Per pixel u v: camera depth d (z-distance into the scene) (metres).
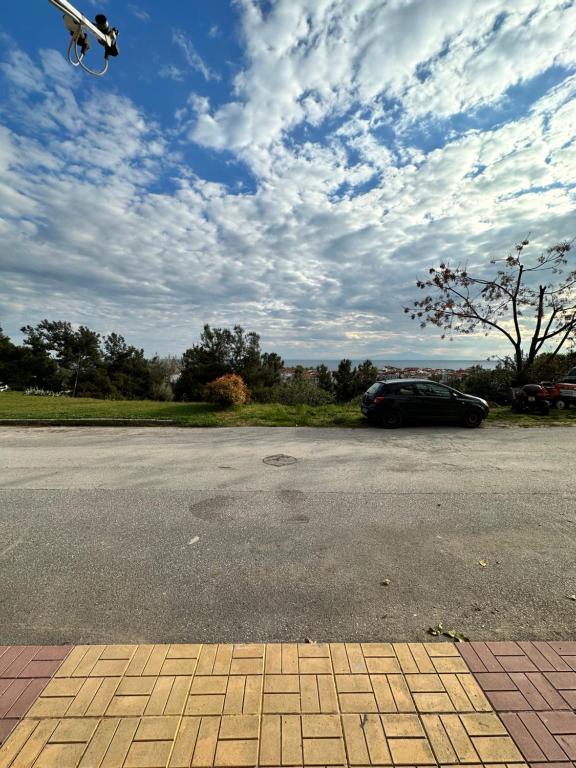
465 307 18.16
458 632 2.50
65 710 1.88
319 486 5.57
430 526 4.18
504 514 4.52
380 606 2.79
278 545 3.75
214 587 3.04
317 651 2.30
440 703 1.94
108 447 8.23
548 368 18.69
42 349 38.34
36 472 6.27
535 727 1.81
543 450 7.98
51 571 3.28
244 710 1.89
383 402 10.79
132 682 2.06
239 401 14.28
